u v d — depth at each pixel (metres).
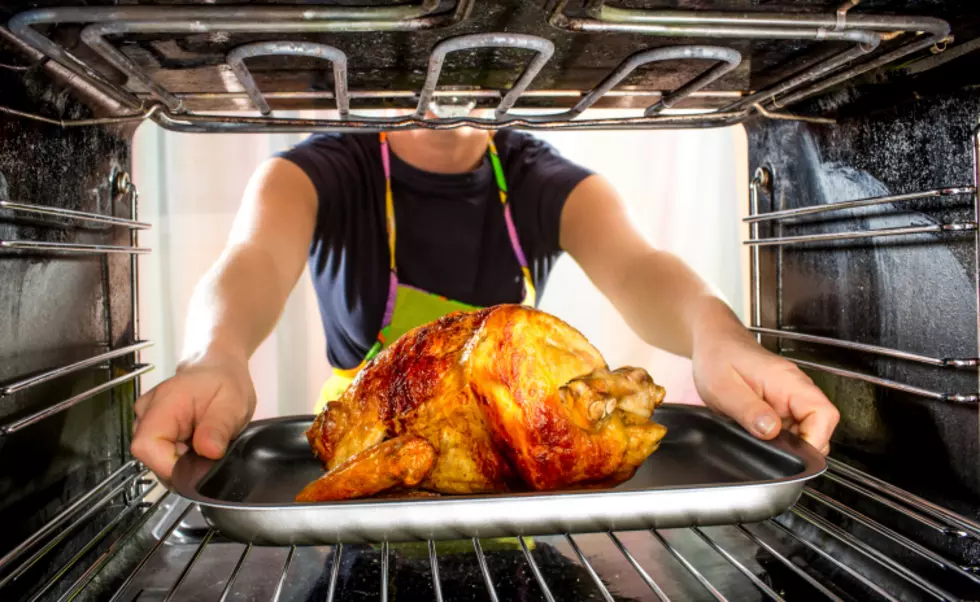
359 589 0.78
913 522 0.91
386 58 0.81
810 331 1.17
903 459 0.97
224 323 1.12
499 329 0.88
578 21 0.65
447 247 1.78
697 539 0.90
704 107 1.11
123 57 0.73
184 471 0.80
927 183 0.90
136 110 1.00
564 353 0.87
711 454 1.04
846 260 1.08
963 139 0.84
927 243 0.91
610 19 0.66
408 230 1.77
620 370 0.90
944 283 0.89
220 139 2.58
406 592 0.77
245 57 0.72
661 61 0.85
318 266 1.81
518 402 0.84
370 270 1.75
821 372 1.16
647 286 1.45
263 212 1.52
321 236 1.76
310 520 0.69
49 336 0.91
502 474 0.90
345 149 1.78
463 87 0.97
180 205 2.59
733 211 2.87
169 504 1.04
